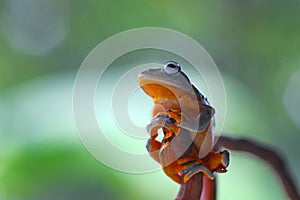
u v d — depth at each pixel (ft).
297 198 1.98
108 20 8.52
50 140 4.16
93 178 4.14
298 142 7.82
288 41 7.95
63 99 4.52
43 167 4.14
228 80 5.30
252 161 4.38
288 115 7.95
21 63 8.89
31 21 9.04
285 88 8.00
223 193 4.16
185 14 8.09
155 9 8.17
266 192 4.30
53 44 8.90
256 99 7.95
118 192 4.13
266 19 7.93
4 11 9.09
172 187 4.06
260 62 8.00
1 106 4.64
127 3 8.32
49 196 4.14
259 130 5.04
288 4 7.88
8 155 4.20
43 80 4.88
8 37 9.00
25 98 4.66
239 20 7.97
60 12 8.92
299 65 7.94
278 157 1.96
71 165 4.06
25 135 4.30
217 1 7.95
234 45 8.00
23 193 4.17
